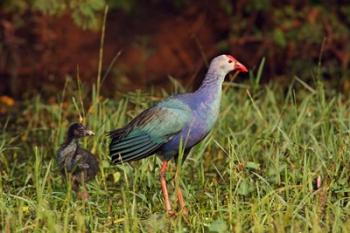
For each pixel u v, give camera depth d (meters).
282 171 14.30
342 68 22.53
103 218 13.00
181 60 24.16
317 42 22.84
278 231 11.95
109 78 23.30
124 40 24.22
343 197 13.51
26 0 21.91
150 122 13.51
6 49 23.14
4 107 20.42
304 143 15.11
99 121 15.95
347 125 15.98
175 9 24.77
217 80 13.65
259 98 18.48
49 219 12.03
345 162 14.22
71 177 13.70
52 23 23.53
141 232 12.53
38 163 13.73
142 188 14.22
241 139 16.12
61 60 23.45
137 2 24.70
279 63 23.22
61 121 17.00
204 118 13.57
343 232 12.02
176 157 13.88
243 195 13.52
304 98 18.08
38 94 20.66
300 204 12.70
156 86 23.34
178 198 13.27
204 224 12.63
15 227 12.27
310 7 23.09
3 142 15.44
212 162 15.54
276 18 23.12
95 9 19.39
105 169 14.85
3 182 14.49
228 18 24.27
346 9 23.00
